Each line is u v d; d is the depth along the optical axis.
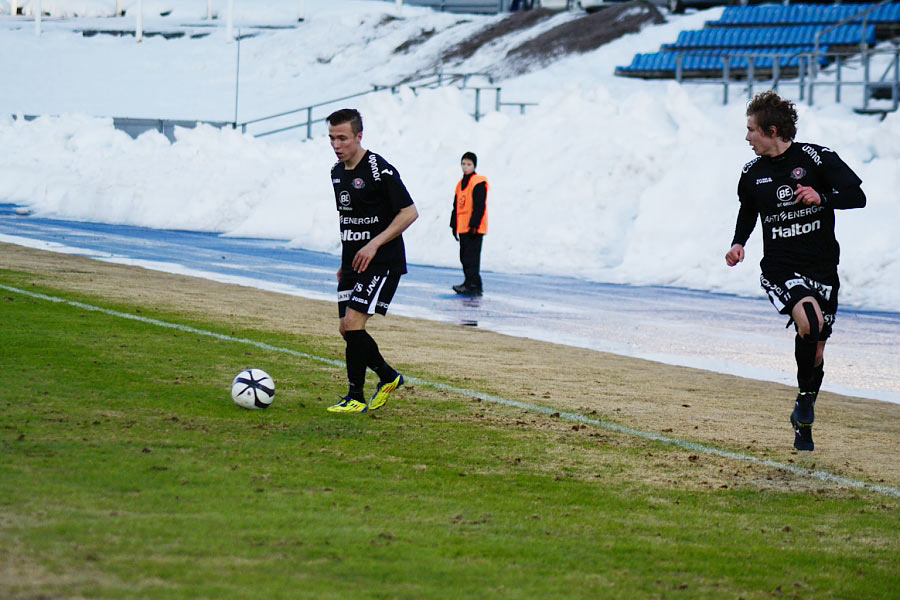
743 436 24.09
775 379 32.72
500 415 24.75
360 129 23.34
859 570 15.08
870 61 114.62
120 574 12.44
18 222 87.62
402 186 23.31
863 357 37.94
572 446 22.03
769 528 17.02
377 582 12.98
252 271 58.97
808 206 21.47
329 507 16.23
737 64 120.94
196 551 13.54
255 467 18.38
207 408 23.12
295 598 12.12
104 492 15.98
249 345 32.53
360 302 23.53
